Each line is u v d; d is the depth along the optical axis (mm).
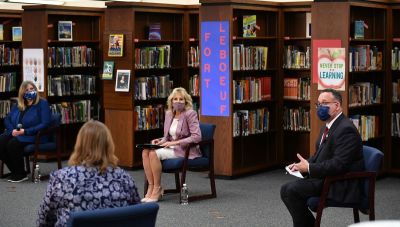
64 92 10617
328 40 8180
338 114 5512
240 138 9508
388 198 7730
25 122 8711
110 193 3854
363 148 5562
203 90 8938
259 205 7359
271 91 9703
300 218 5438
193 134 7391
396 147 9305
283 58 9633
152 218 3744
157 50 9812
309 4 9273
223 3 8680
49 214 3883
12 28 11297
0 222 6633
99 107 11117
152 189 7508
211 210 7109
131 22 9391
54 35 10562
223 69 8758
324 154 5449
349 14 8055
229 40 8672
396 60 8992
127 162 9641
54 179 3852
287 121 9711
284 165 9867
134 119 9570
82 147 3887
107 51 9586
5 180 8852
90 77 11000
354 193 5324
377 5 8703
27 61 10430
